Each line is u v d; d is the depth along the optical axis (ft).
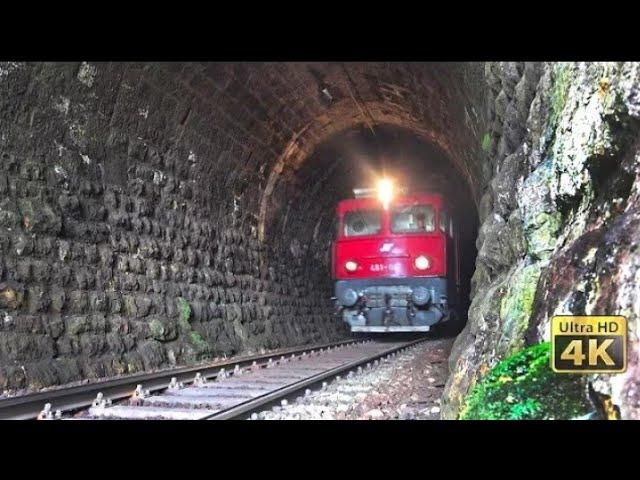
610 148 10.25
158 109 32.04
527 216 13.89
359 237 50.62
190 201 37.04
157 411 19.57
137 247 31.30
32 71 23.82
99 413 19.31
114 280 29.19
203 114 35.68
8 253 23.24
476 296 25.08
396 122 53.26
